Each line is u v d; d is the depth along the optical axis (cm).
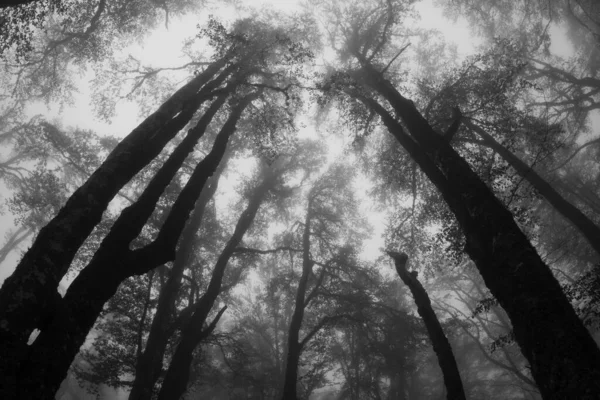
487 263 627
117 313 1598
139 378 1275
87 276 527
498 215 664
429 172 944
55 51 1647
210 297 1536
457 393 675
